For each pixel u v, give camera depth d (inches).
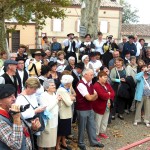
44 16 605.9
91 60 358.9
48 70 280.5
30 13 607.5
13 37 1358.3
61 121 246.7
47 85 233.8
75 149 264.5
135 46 450.3
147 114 348.2
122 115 374.6
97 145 277.3
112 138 304.2
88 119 270.2
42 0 571.8
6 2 493.4
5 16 534.6
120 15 1539.1
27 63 335.6
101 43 443.2
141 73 345.1
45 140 231.0
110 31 1547.7
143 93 346.0
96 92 269.3
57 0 588.4
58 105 243.9
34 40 1376.7
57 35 1488.7
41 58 364.5
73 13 1473.9
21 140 128.6
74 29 1489.9
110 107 311.9
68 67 321.1
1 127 126.5
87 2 482.3
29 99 196.4
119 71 350.9
